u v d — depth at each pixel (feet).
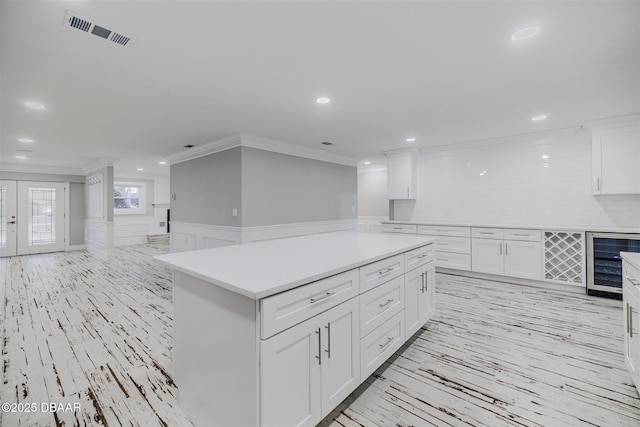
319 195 17.31
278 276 4.39
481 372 6.60
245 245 7.60
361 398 5.75
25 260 20.51
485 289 12.64
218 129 12.29
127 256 21.93
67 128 11.80
